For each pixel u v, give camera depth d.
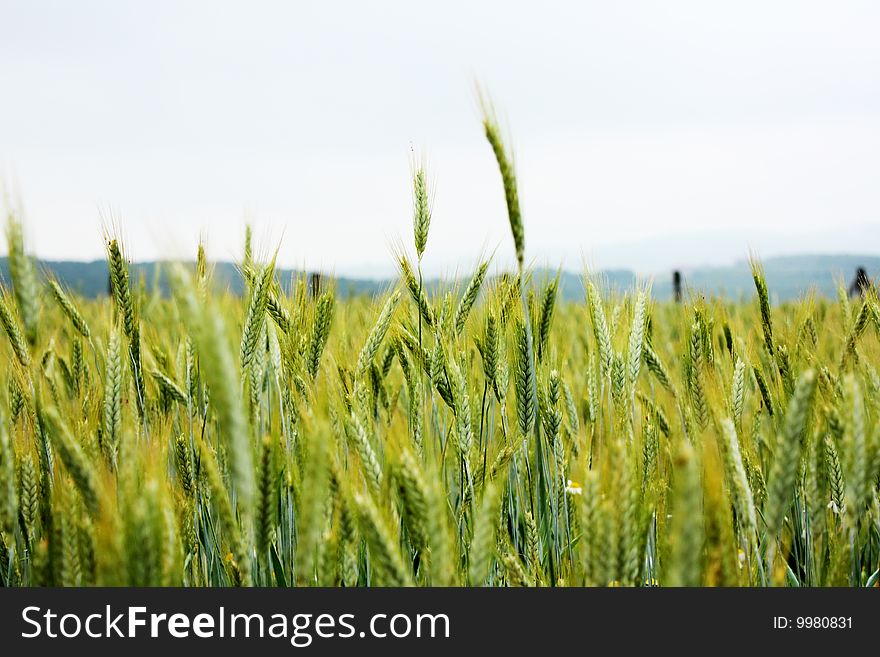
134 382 3.47
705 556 2.27
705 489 2.20
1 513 2.56
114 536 1.98
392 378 4.45
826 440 3.04
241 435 1.98
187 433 3.33
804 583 3.24
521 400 3.22
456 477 3.39
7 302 3.45
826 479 2.82
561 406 3.93
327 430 2.07
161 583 2.07
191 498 3.15
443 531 2.17
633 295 3.88
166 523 2.14
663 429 3.72
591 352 3.73
